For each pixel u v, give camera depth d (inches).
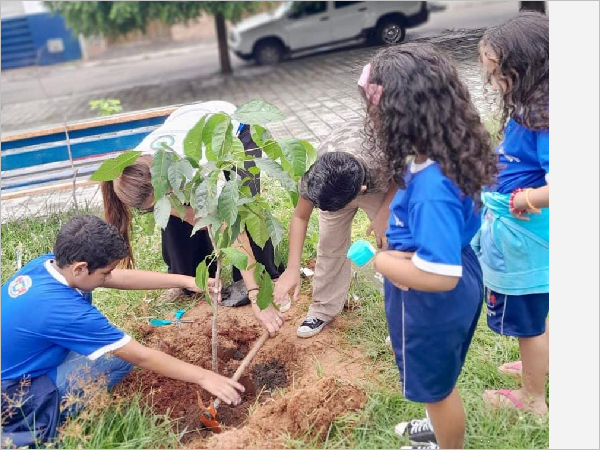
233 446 105.0
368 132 102.3
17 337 107.3
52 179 199.0
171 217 141.5
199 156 105.9
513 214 99.7
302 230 126.1
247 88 424.2
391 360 125.4
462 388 114.7
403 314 89.7
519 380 118.0
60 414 110.5
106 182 127.3
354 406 113.3
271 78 443.2
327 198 102.0
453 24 488.4
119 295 154.4
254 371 133.0
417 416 111.2
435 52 83.4
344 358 129.0
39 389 109.8
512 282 102.3
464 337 90.7
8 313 107.7
